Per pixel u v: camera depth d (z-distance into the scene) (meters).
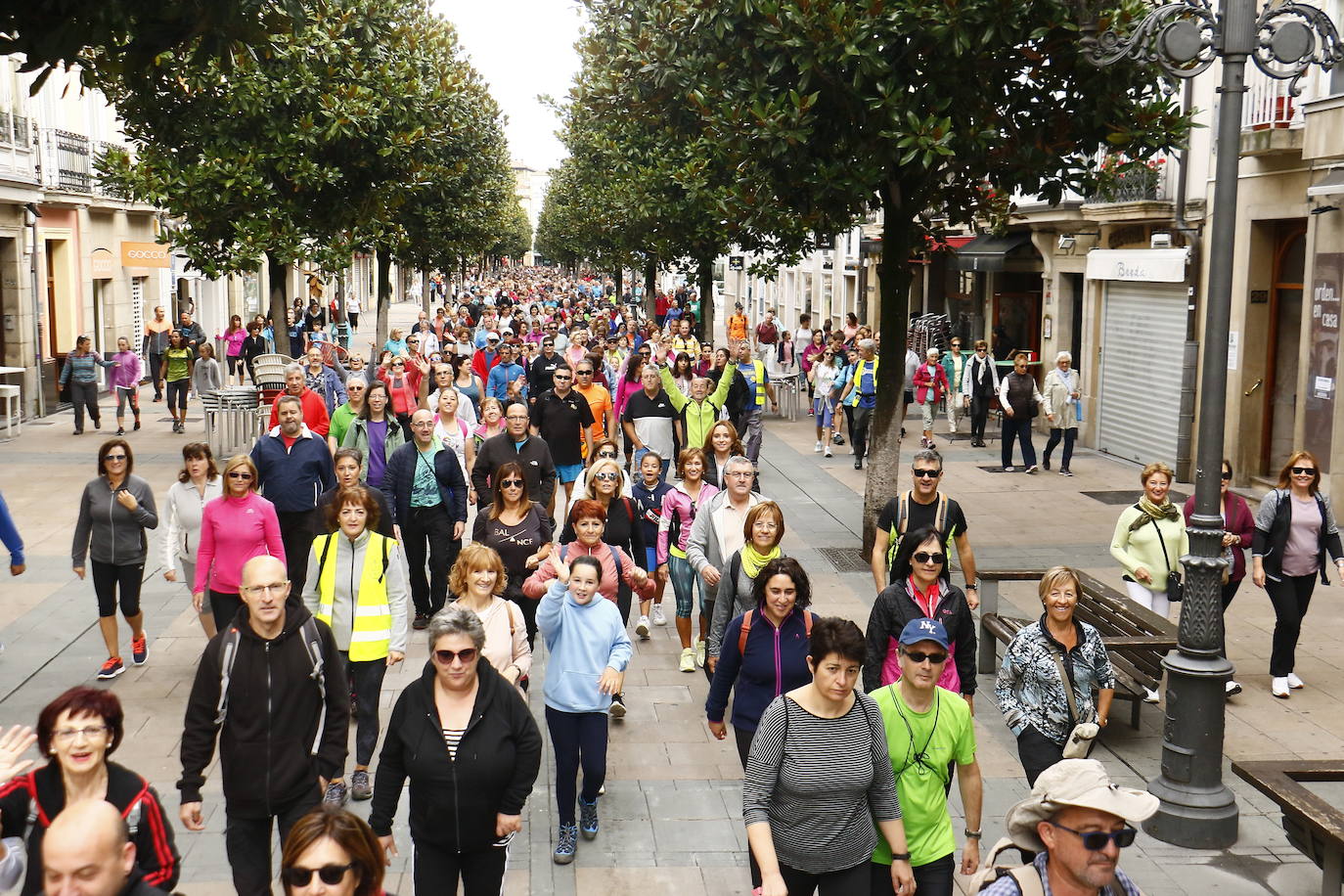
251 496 8.73
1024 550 14.43
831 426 22.61
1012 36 11.37
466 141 30.16
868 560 13.57
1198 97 18.62
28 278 25.47
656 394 14.11
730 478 9.04
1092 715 6.64
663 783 7.91
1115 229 21.36
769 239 24.17
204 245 19.91
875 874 5.27
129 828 4.42
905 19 11.17
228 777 5.58
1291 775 6.37
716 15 11.99
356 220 21.20
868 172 11.88
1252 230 17.48
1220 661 7.14
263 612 5.52
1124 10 11.18
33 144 25.77
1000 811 7.45
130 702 9.09
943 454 21.91
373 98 20.14
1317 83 15.64
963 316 30.88
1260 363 17.69
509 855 6.89
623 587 8.55
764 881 4.82
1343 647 10.73
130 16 6.69
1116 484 18.84
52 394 26.78
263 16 7.45
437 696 5.30
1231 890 6.54
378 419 11.69
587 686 6.86
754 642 6.46
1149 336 20.34
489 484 11.24
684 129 14.48
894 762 5.29
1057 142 12.58
